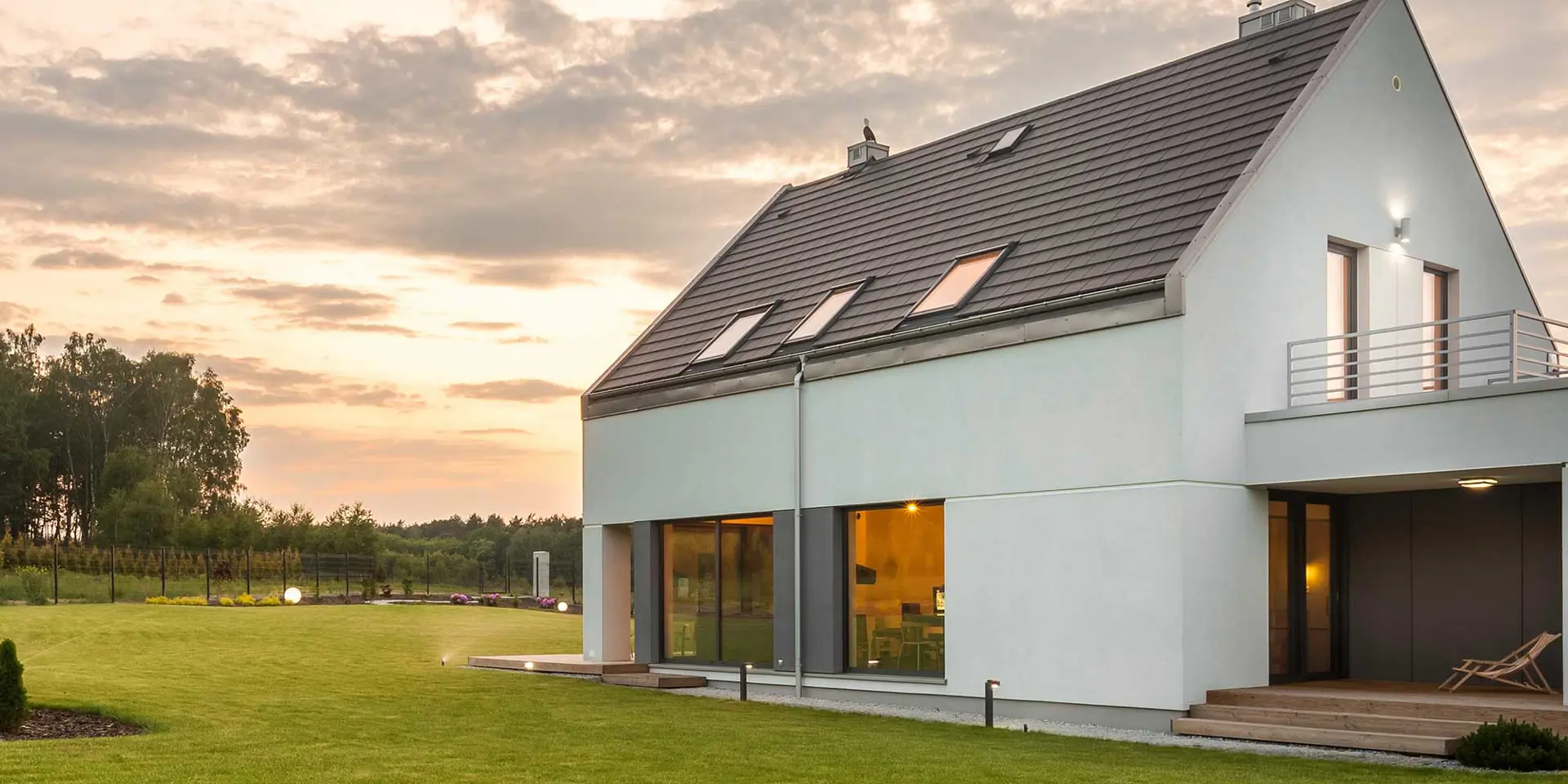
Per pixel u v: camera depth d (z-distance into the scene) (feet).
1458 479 40.98
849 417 52.08
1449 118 52.49
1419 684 45.57
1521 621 43.96
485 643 76.48
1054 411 44.60
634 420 62.75
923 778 30.37
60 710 40.91
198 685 49.75
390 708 44.55
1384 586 47.57
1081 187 50.70
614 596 63.77
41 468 217.56
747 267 67.41
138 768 30.04
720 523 58.34
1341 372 46.98
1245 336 43.16
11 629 74.08
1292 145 45.47
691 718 43.47
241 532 153.58
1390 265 49.19
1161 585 40.98
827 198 69.00
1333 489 45.34
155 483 184.96
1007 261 49.49
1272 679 44.47
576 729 39.86
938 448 48.44
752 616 56.13
